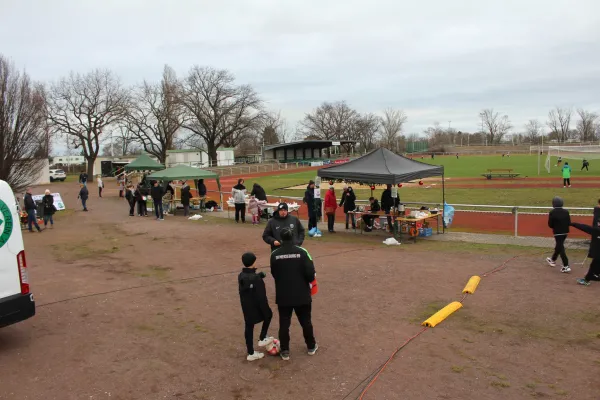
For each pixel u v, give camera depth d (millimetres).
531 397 4398
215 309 7453
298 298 5285
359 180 14086
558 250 9234
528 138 153500
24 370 5309
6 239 5918
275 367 5230
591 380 4699
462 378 4816
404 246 12734
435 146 139875
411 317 6793
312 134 122250
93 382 4969
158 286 8953
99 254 12633
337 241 13898
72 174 84438
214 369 5227
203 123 66312
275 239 7188
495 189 28656
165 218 21406
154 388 4805
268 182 43156
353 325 6531
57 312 7465
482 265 9922
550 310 6879
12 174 21297
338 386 4730
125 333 6453
